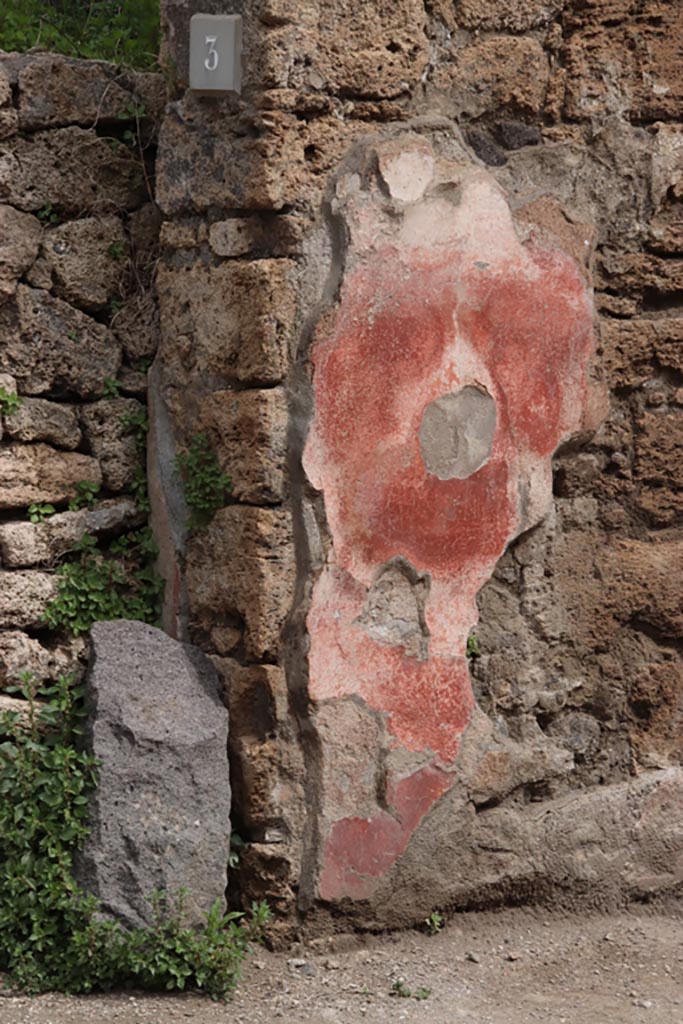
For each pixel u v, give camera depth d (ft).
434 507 19.56
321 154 18.84
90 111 19.71
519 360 20.06
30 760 18.28
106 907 17.89
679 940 20.53
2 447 19.20
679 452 21.36
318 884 18.99
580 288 20.49
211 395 19.19
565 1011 18.11
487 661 20.48
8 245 19.10
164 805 18.26
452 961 19.44
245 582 18.88
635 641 21.43
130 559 19.97
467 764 19.95
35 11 24.77
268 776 18.89
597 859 20.90
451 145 19.70
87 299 19.69
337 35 18.81
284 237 18.65
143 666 18.83
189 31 19.10
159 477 19.79
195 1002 17.78
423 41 19.48
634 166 20.88
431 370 19.39
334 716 19.01
